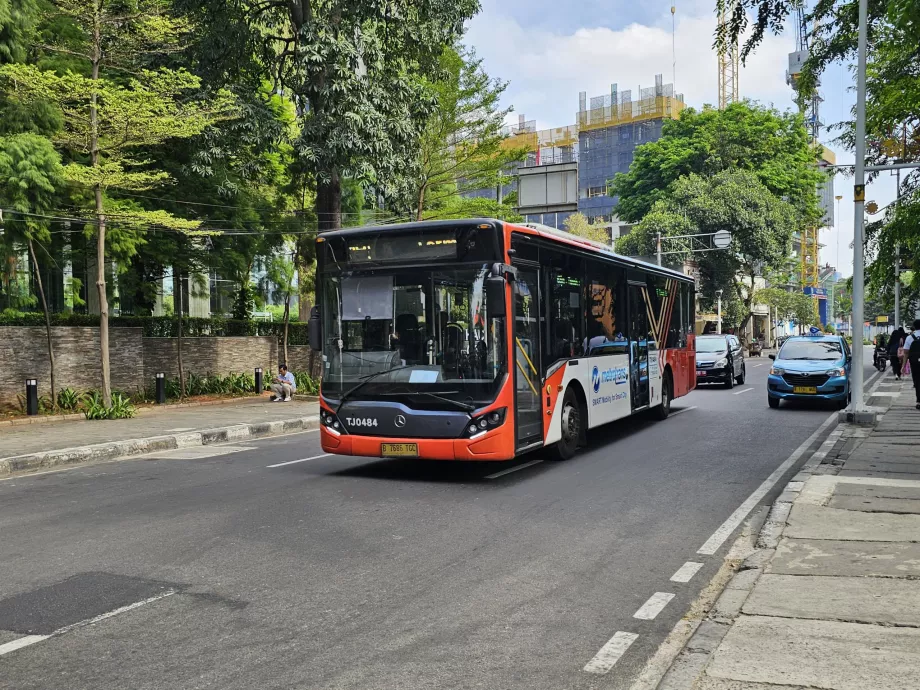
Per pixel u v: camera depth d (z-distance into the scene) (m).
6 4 16.86
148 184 19.19
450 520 7.71
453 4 22.83
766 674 3.89
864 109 14.81
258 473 10.72
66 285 21.42
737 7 12.39
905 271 26.44
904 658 4.06
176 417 18.17
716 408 18.84
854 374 14.80
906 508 7.49
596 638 4.66
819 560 5.93
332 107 20.75
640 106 89.12
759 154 52.47
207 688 4.01
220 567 6.16
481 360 9.38
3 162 15.94
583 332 12.09
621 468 10.63
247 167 21.47
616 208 58.00
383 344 9.78
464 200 30.80
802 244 99.56
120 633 4.78
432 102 23.45
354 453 9.87
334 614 5.09
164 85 17.53
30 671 4.24
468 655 4.41
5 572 6.09
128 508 8.52
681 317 18.33
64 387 19.91
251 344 27.03
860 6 14.56
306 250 25.45
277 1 22.91
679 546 6.72
